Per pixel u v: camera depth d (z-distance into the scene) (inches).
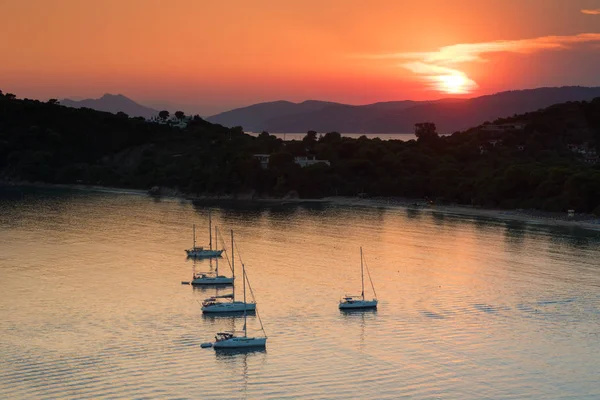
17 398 3880.4
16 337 4825.3
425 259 7431.1
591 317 5398.6
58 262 7121.1
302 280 6466.5
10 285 6176.2
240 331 4987.7
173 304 5689.0
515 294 6028.5
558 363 4480.8
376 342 4820.4
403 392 4050.2
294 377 4242.1
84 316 5324.8
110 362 4411.9
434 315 5428.2
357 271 6835.6
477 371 4340.6
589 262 7327.8
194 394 3998.5
